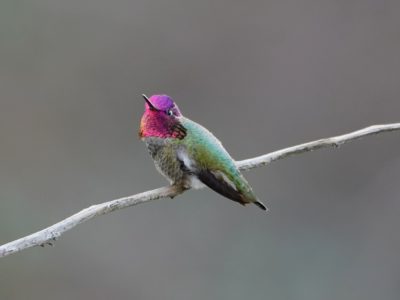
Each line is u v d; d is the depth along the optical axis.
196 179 6.27
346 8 18.48
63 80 17.28
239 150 17.55
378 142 16.72
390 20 18.39
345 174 16.47
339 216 16.00
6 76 17.05
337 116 17.95
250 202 6.20
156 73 17.84
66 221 5.28
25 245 5.07
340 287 14.80
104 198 15.79
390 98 18.05
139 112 17.38
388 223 15.96
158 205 15.09
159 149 6.32
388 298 14.77
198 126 6.39
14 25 17.20
